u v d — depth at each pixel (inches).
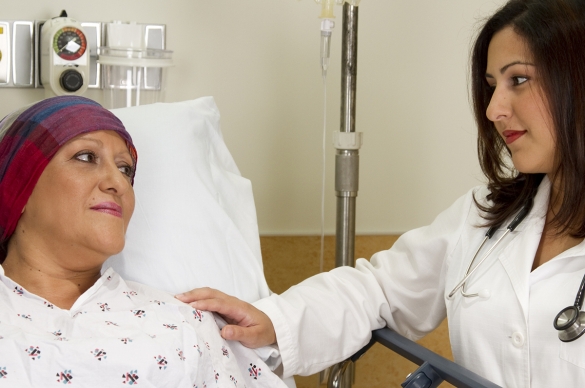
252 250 54.4
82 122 38.9
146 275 47.8
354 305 50.3
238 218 54.8
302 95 75.6
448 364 42.9
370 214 79.5
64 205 37.9
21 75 66.9
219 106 74.0
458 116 79.6
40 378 33.8
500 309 42.8
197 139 53.1
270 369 47.3
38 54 66.8
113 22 66.6
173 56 71.9
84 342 35.1
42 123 38.5
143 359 35.7
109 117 40.8
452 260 48.3
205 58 72.8
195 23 71.9
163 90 67.6
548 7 38.8
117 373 35.1
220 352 41.6
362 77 76.5
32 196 38.4
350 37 59.4
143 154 50.1
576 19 38.0
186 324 39.8
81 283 40.8
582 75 38.3
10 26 65.9
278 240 77.4
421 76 78.0
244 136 75.1
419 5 76.6
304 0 73.9
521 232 45.1
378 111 77.6
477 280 45.4
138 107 52.1
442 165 80.2
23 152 38.0
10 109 67.8
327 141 76.9
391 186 79.4
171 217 49.1
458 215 50.3
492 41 42.0
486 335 43.4
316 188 77.6
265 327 45.7
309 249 78.4
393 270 52.5
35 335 34.8
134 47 67.0
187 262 48.7
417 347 46.4
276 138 75.9
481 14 77.9
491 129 47.5
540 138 40.2
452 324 46.3
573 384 38.6
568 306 39.2
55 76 64.0
